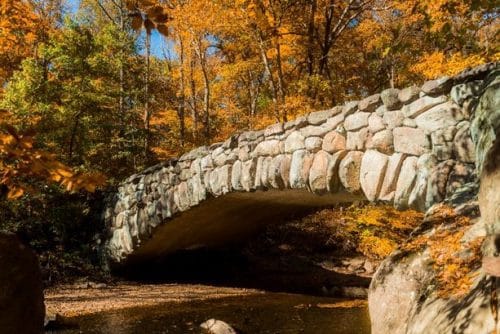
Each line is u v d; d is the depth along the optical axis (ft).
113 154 48.65
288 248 49.21
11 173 6.18
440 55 27.22
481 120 12.65
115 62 47.96
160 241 37.76
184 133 57.62
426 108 16.51
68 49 42.73
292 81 48.32
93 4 64.13
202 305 29.86
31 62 40.88
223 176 28.63
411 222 36.55
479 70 14.93
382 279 11.18
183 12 42.86
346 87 51.08
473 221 11.19
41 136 40.60
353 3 50.85
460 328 7.48
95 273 39.32
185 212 32.83
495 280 7.38
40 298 10.52
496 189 7.68
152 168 35.65
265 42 43.65
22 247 10.25
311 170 21.75
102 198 42.24
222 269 45.11
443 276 9.68
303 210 39.60
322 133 21.20
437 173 15.70
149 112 58.18
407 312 10.04
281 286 37.99
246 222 39.78
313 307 28.96
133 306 29.32
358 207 38.60
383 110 18.24
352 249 46.42
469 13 12.53
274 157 24.41
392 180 17.71
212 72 60.18
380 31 45.47
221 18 42.19
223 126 59.41
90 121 44.37
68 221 40.47
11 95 37.88
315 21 49.96
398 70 44.11
